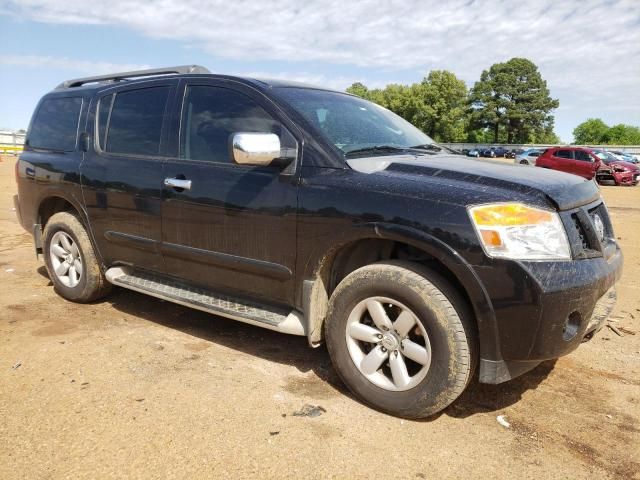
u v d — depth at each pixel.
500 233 2.46
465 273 2.50
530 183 2.70
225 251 3.35
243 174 3.25
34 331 3.88
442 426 2.73
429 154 3.51
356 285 2.83
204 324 4.12
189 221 3.51
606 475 2.37
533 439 2.64
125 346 3.63
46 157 4.59
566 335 2.54
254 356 3.54
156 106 3.87
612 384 3.27
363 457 2.43
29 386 3.01
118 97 4.18
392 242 3.01
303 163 3.04
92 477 2.24
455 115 80.00
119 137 4.06
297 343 3.79
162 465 2.32
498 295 2.46
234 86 3.48
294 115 3.17
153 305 4.57
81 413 2.73
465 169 2.95
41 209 4.76
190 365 3.35
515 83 90.19
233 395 2.97
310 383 3.16
